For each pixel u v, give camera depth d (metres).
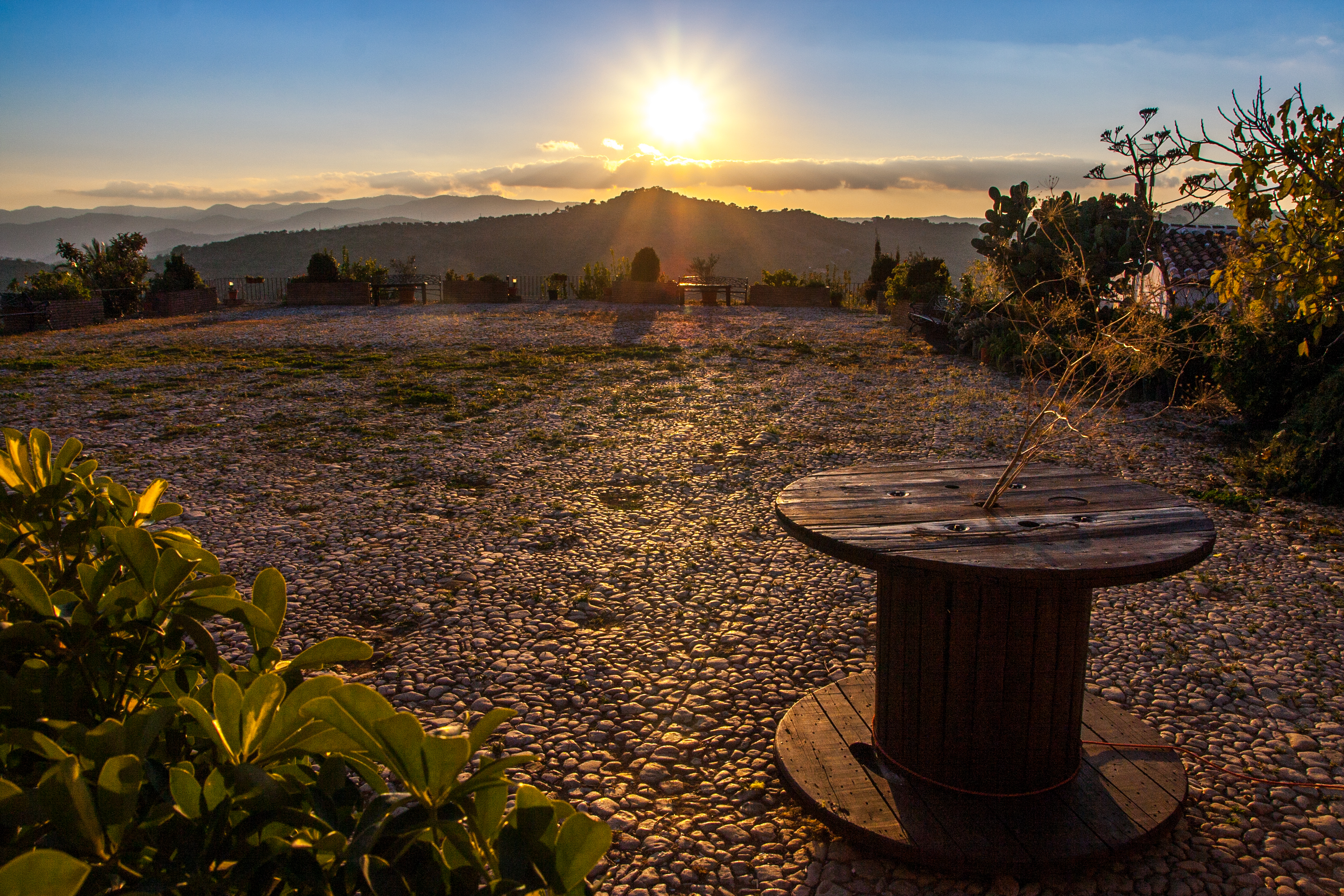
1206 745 3.42
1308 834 2.84
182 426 9.46
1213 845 2.79
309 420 9.95
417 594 5.01
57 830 0.98
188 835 1.12
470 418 10.19
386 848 1.15
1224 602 4.88
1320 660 4.16
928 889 2.58
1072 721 2.85
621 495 7.18
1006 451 8.44
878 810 2.77
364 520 6.44
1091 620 4.66
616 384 12.44
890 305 21.86
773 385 12.32
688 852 2.78
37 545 1.71
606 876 2.66
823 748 3.14
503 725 3.58
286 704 1.21
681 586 5.18
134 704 1.56
